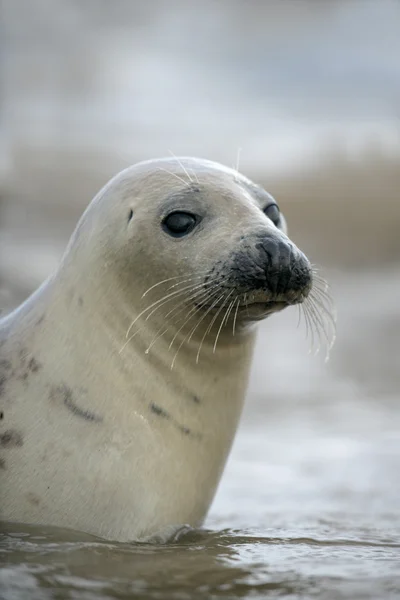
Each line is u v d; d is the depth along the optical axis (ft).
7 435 60.23
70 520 58.49
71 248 65.57
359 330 204.13
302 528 69.46
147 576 48.39
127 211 63.41
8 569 48.34
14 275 160.56
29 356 62.75
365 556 54.39
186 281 61.26
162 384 61.93
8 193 272.10
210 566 50.96
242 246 60.13
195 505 63.52
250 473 99.55
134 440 60.23
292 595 45.60
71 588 45.70
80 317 62.75
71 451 59.36
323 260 267.39
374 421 134.51
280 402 149.89
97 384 61.00
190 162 66.44
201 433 63.05
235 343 63.10
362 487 90.94
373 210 290.15
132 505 59.00
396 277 250.78
